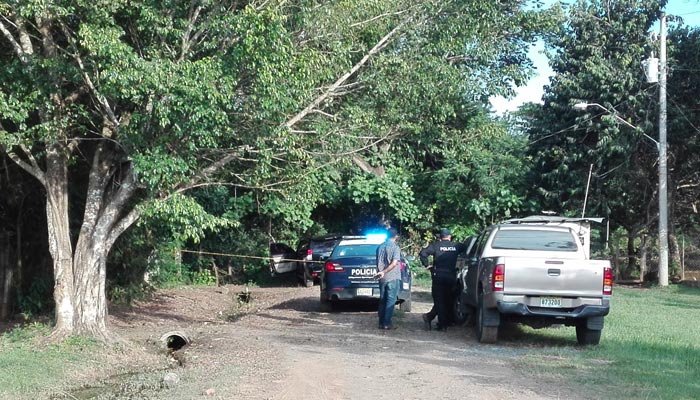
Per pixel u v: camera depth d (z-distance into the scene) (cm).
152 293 2094
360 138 1461
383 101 1464
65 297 1216
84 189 1541
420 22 1448
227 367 1041
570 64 2692
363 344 1239
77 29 1184
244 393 873
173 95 1063
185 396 864
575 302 1158
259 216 2772
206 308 1962
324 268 1720
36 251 1590
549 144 2692
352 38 1395
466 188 2795
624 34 2639
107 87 1077
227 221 1245
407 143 1955
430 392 864
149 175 1109
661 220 2422
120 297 1820
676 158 2711
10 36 1160
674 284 2530
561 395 839
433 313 1426
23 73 1155
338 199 2762
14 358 1084
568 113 2642
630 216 2811
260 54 1116
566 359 1073
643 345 1194
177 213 1153
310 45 1332
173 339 1312
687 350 1146
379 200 2730
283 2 1219
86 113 1191
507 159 2766
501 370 997
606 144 2531
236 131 1215
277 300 2073
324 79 1345
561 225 1313
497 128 1855
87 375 1042
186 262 2767
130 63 1063
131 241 1795
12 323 1491
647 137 2478
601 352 1130
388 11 1417
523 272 1159
